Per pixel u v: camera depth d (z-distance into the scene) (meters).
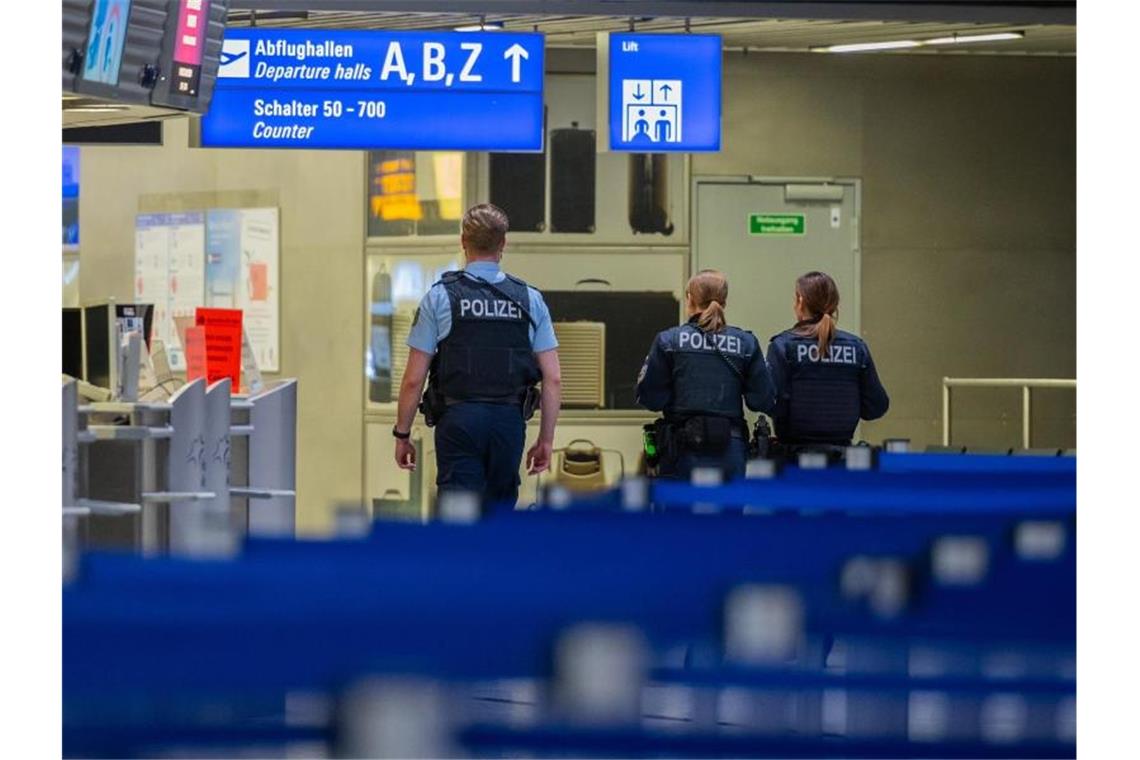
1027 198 41.81
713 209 40.81
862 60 41.31
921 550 12.09
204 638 10.30
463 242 24.06
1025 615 12.23
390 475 40.72
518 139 32.19
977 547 12.20
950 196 41.62
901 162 41.47
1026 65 41.78
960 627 12.06
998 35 38.72
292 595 10.20
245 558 10.73
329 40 32.06
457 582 10.57
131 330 24.84
